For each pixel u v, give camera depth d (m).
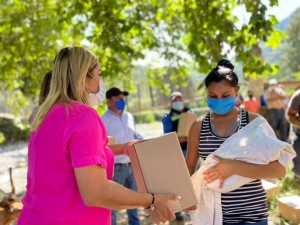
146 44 6.88
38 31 8.48
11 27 8.31
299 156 4.82
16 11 8.52
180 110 5.57
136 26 6.00
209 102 2.39
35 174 1.72
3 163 11.42
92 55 1.92
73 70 1.81
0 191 4.26
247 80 11.70
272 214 5.06
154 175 2.02
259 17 4.57
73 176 1.70
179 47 7.82
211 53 5.41
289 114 4.79
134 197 1.80
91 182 1.60
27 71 8.82
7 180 8.88
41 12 8.41
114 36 5.61
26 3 8.34
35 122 1.77
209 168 2.24
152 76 9.35
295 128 4.87
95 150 1.64
